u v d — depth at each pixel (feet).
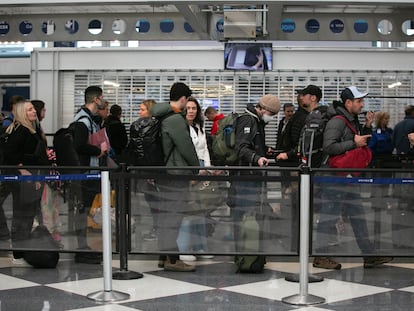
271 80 42.11
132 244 19.06
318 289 17.69
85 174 19.26
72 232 19.48
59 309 15.56
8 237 19.76
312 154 20.61
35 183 19.51
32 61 43.11
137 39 42.32
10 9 41.09
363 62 41.45
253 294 17.08
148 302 16.22
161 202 18.88
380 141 34.99
